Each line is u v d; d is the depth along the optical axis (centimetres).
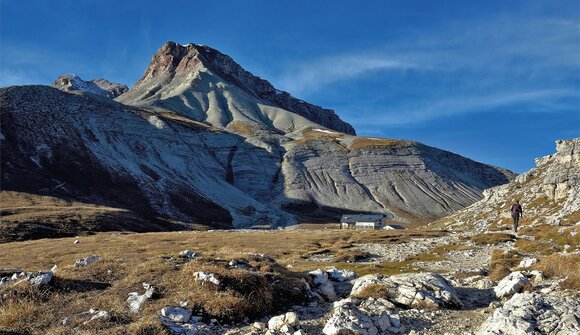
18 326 1672
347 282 2714
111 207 16462
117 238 8750
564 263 2636
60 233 11019
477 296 2358
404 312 1989
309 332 1728
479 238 5747
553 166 8719
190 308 1830
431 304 2062
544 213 7725
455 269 3744
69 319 1727
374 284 2277
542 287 2286
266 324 1814
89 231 11750
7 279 2125
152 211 18012
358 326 1681
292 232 10944
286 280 2305
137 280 2122
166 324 1661
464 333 1670
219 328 1758
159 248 6488
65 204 15875
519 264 3172
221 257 2580
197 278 2069
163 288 2042
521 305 1702
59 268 2548
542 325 1547
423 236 8006
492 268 3481
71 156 19988
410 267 4106
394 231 9406
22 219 11538
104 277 2261
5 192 15775
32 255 5953
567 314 1593
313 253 6038
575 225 4984
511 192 10400
